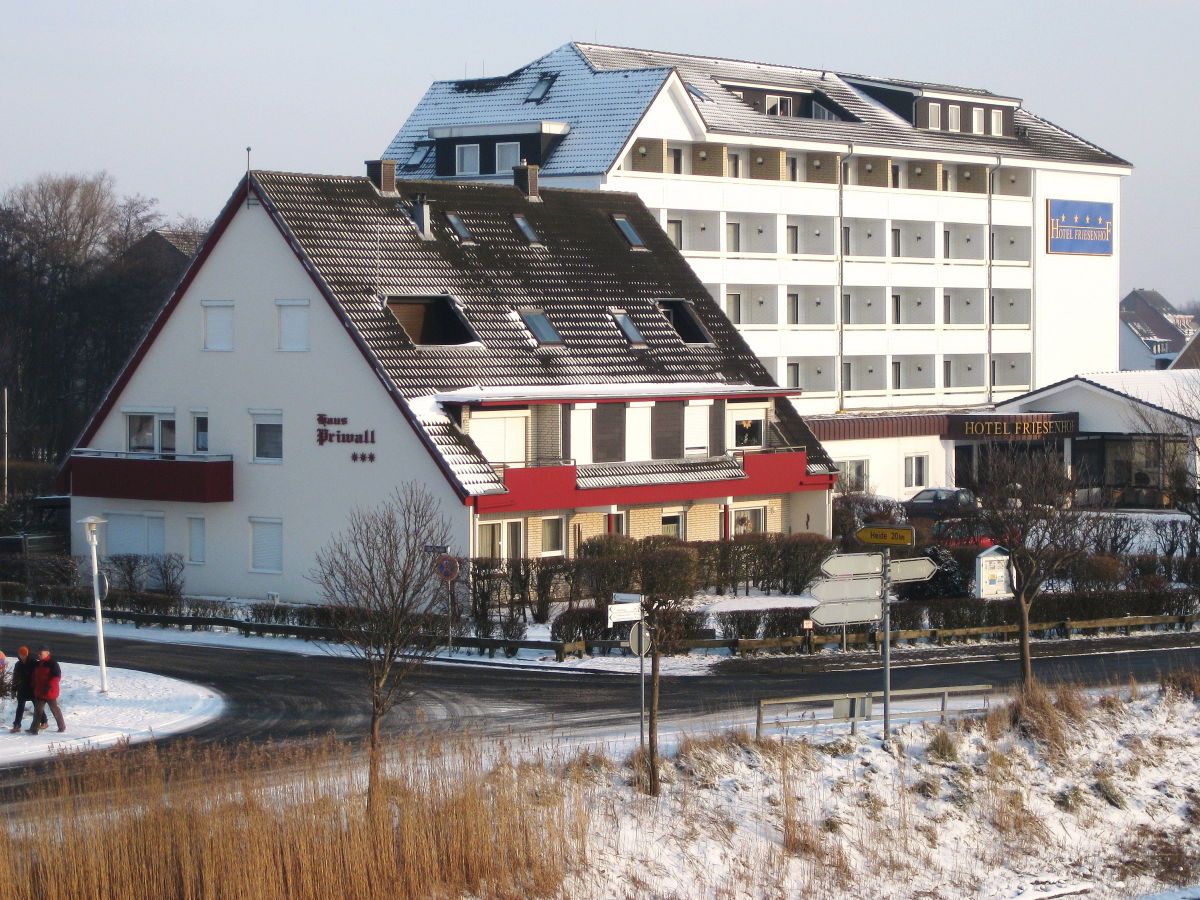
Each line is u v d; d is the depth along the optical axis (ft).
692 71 354.95
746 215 337.93
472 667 168.25
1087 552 211.82
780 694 152.56
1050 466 215.92
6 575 225.35
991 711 140.36
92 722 138.00
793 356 341.82
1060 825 126.52
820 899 108.88
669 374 234.38
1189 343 455.22
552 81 329.31
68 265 397.80
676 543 211.00
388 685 157.38
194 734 133.49
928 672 166.71
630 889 104.32
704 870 108.78
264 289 216.74
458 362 212.84
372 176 231.91
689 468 230.27
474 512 199.82
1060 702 144.05
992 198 385.70
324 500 211.82
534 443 215.92
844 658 175.63
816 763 126.72
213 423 222.89
